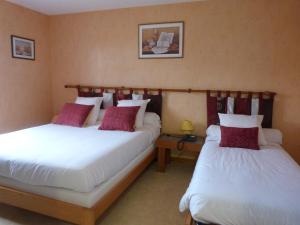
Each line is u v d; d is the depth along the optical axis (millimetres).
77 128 3176
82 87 4074
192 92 3475
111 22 3766
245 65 3205
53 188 1860
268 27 3057
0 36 3275
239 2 3129
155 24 3525
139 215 2191
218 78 3342
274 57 3080
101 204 1891
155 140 3320
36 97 3967
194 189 1634
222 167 1996
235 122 2885
